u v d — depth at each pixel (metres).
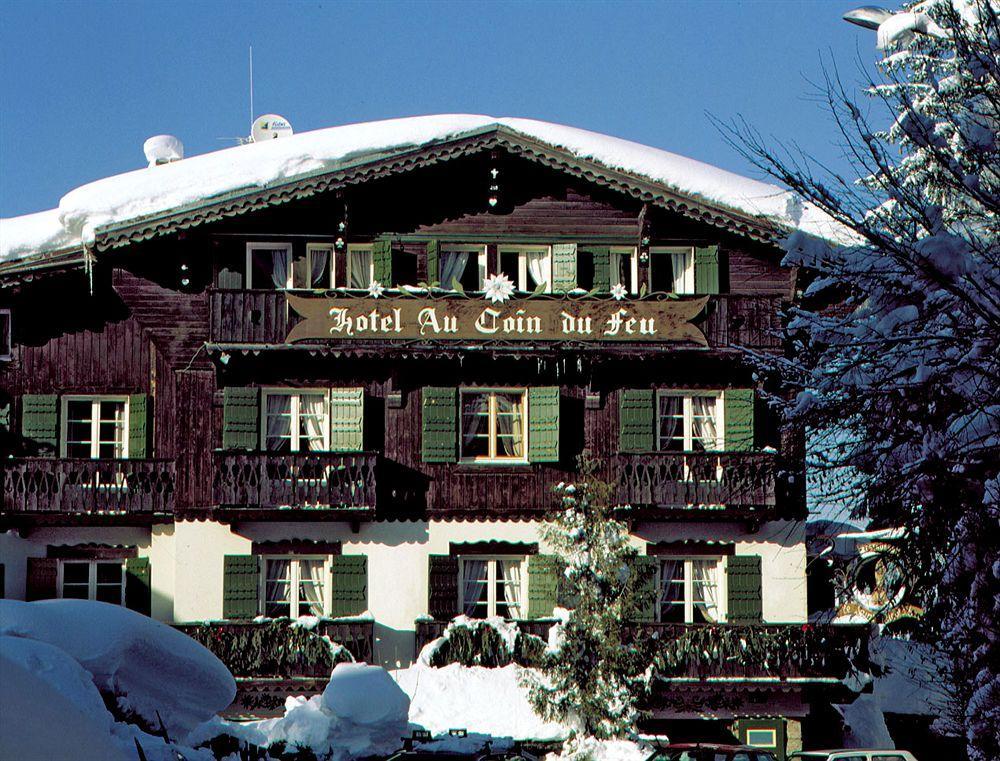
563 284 30.72
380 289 29.75
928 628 16.94
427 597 29.66
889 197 15.67
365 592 29.58
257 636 28.28
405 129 30.36
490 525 30.00
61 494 29.06
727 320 30.31
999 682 14.84
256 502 28.89
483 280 30.80
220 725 16.28
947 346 14.49
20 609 13.00
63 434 30.03
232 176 29.91
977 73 15.38
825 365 15.88
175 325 30.11
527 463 30.16
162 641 13.53
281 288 29.81
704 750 22.34
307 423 30.06
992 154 15.02
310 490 29.03
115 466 29.31
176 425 29.69
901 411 15.00
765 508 29.62
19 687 5.23
